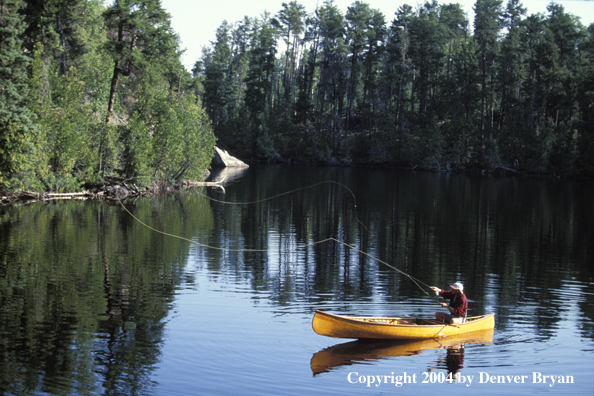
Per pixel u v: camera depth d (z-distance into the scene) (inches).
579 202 1686.8
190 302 554.6
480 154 3316.9
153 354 415.5
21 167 1264.8
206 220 1148.5
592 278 700.0
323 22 4468.5
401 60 3988.7
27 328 463.5
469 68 3673.7
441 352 434.6
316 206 1457.9
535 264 785.6
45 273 657.0
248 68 5359.3
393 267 751.7
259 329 478.0
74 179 1493.6
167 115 1759.4
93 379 368.5
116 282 625.9
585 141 3029.0
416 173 3201.3
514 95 3858.3
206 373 384.5
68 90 1537.9
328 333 448.1
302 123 4293.8
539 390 366.3
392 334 454.3
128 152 1654.8
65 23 1916.8
